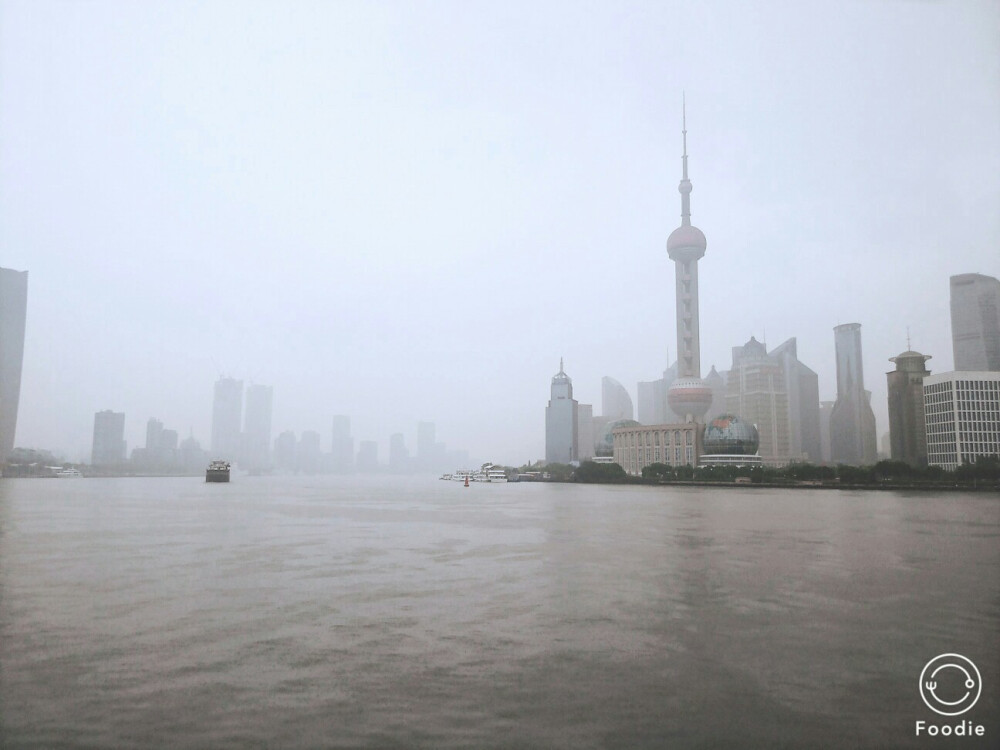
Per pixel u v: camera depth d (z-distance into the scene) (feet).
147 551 159.12
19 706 59.57
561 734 54.08
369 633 82.84
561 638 80.53
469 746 51.93
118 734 54.08
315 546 169.17
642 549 162.91
